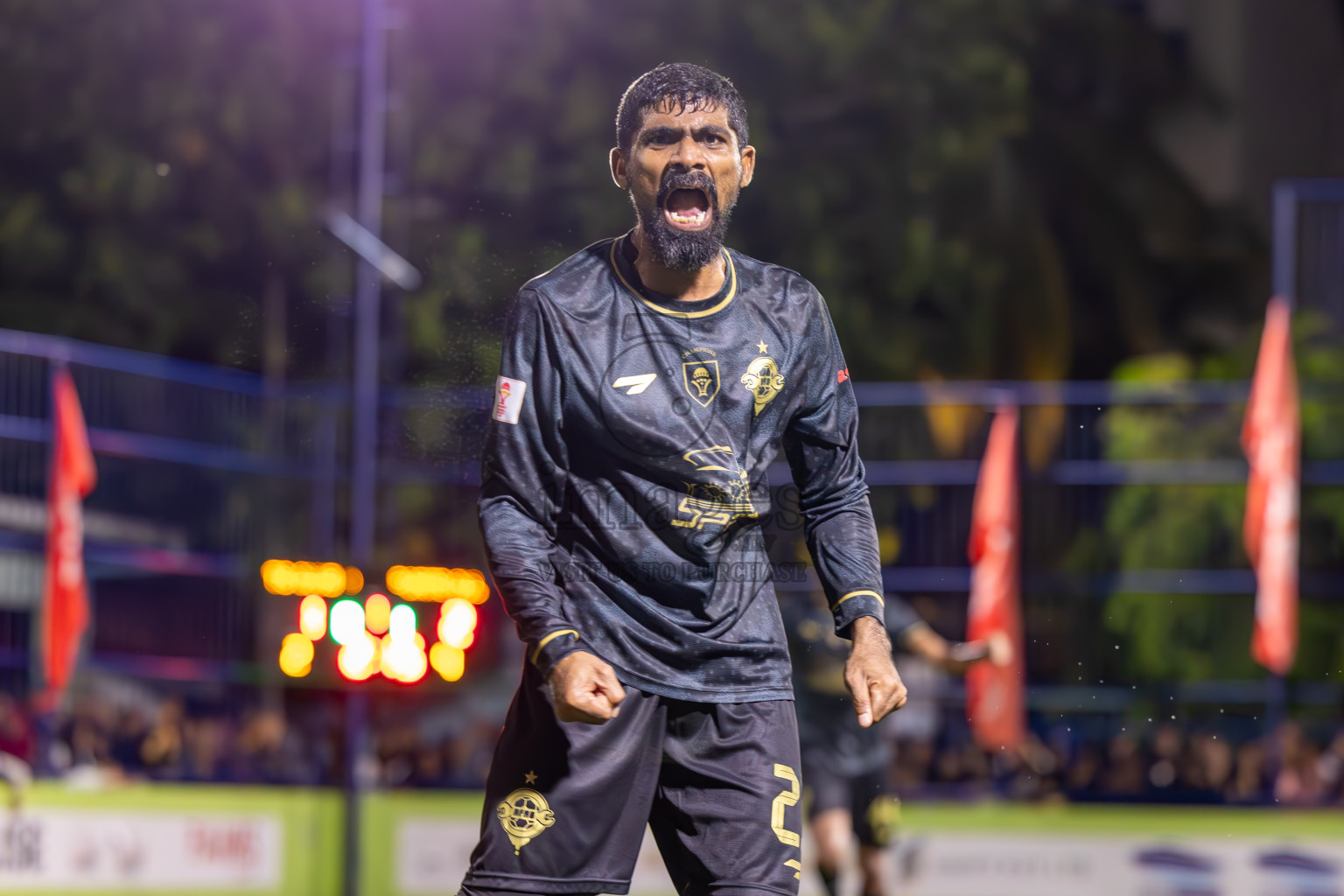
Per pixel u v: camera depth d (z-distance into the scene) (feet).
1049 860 31.09
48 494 35.60
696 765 10.48
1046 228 65.31
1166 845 31.14
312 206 58.70
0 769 31.35
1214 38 75.82
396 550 35.22
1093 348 70.08
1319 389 49.55
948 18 61.62
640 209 10.48
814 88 60.70
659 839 10.87
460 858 32.91
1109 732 36.52
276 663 36.91
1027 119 65.05
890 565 36.60
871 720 10.16
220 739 36.81
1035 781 35.12
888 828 27.25
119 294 60.90
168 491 36.88
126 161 60.49
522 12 58.29
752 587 10.68
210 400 37.01
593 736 10.23
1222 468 38.22
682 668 10.41
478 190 56.18
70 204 61.52
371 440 35.35
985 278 60.85
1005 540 36.22
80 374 36.40
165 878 32.04
